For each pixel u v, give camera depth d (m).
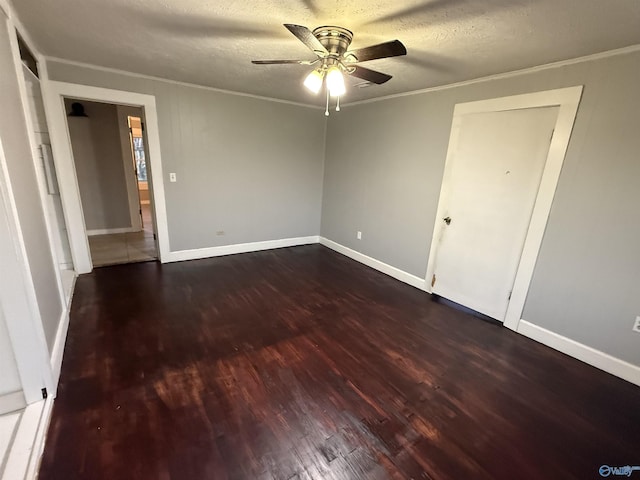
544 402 2.00
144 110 3.46
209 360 2.23
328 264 4.37
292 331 2.66
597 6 1.52
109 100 3.23
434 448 1.63
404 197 3.77
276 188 4.68
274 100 4.29
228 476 1.43
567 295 2.49
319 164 4.98
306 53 2.47
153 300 3.06
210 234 4.29
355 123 4.32
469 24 1.81
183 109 3.68
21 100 1.96
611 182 2.19
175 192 3.88
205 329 2.61
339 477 1.46
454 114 3.13
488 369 2.29
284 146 4.56
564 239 2.46
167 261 4.04
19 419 1.61
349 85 3.29
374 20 1.81
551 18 1.68
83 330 2.51
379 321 2.91
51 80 2.95
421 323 2.91
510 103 2.68
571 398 2.04
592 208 2.29
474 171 3.03
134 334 2.49
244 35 2.15
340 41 1.95
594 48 2.06
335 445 1.62
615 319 2.25
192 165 3.91
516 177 2.72
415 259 3.74
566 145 2.38
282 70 2.93
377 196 4.13
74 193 3.35
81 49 2.57
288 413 1.80
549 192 2.51
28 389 1.68
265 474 1.45
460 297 3.29
